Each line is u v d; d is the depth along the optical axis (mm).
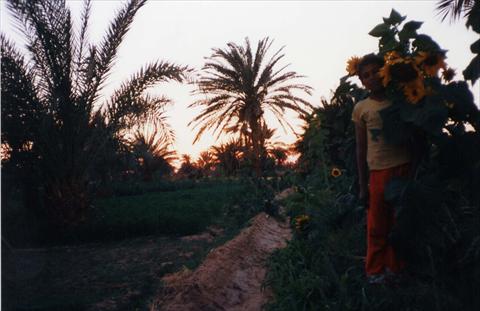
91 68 12234
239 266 6707
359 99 5578
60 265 8266
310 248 5324
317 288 4348
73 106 12203
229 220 12008
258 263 6992
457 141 3742
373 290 4004
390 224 4117
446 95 3670
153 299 5766
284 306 4402
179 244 9719
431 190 3729
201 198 18344
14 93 11531
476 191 3752
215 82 28516
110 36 12430
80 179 12312
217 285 5773
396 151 4039
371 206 4156
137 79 12664
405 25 4051
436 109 3621
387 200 3791
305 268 5094
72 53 12180
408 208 3697
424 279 3988
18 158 12047
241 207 12172
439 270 3832
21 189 12430
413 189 3725
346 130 6008
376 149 4090
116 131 12781
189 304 5172
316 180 6773
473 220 3953
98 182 17984
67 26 11969
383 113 3838
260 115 28266
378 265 4160
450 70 3844
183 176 41906
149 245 9852
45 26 11766
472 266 3666
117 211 14469
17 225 11109
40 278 7281
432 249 3830
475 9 3824
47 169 12133
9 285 6773
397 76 3725
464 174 3762
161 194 22094
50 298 6215
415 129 3854
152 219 11633
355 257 4762
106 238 11031
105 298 6172
